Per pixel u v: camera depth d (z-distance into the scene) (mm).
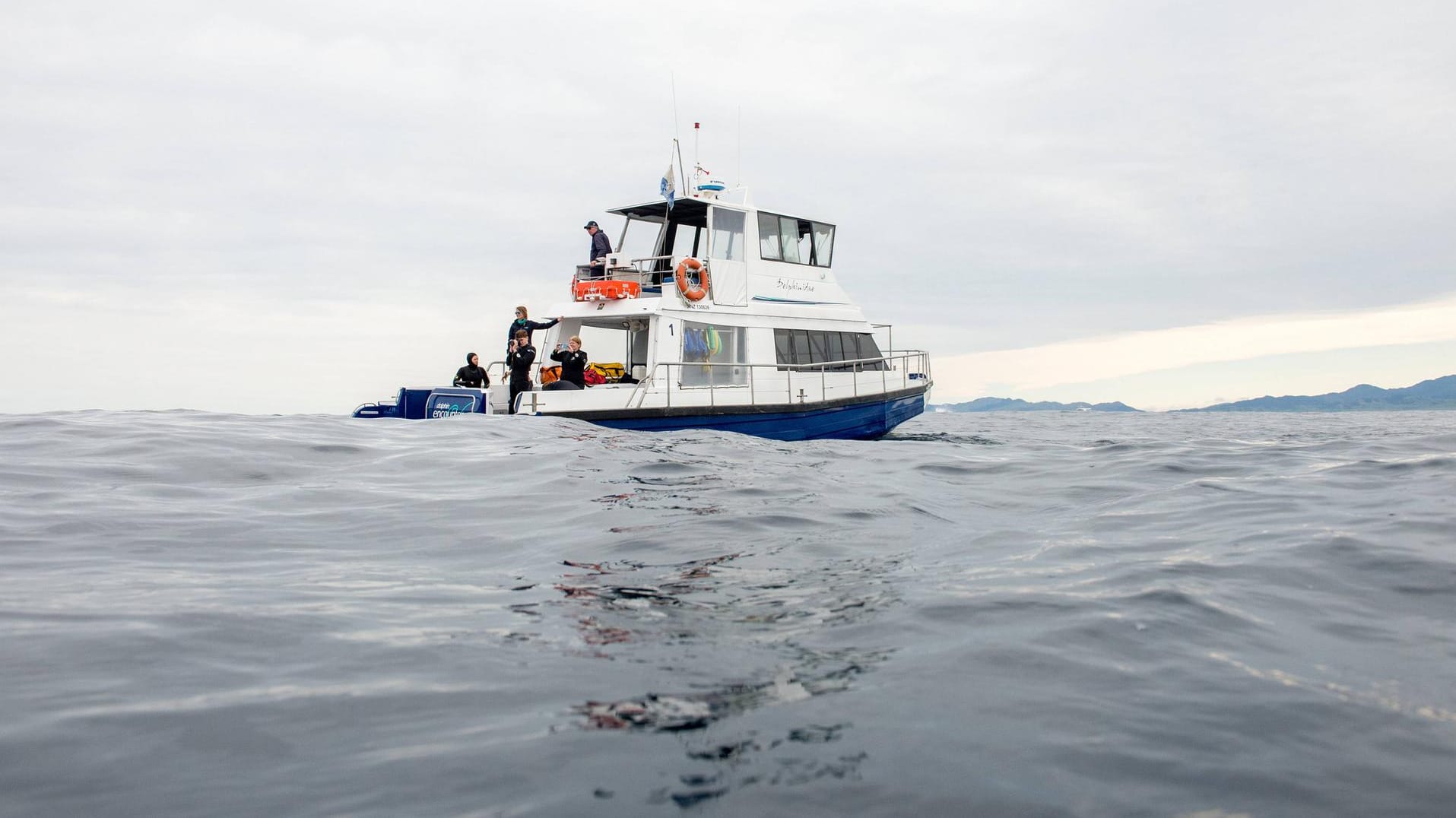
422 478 7660
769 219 16297
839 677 2762
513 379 14516
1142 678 2770
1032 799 1975
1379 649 3098
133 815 1884
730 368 15109
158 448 8617
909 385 18641
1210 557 4613
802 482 7973
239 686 2641
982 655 2979
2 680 2641
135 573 4168
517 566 4480
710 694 2604
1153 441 15719
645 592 3918
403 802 1938
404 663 2875
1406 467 8469
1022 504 7055
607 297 14844
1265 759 2195
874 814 1899
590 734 2301
